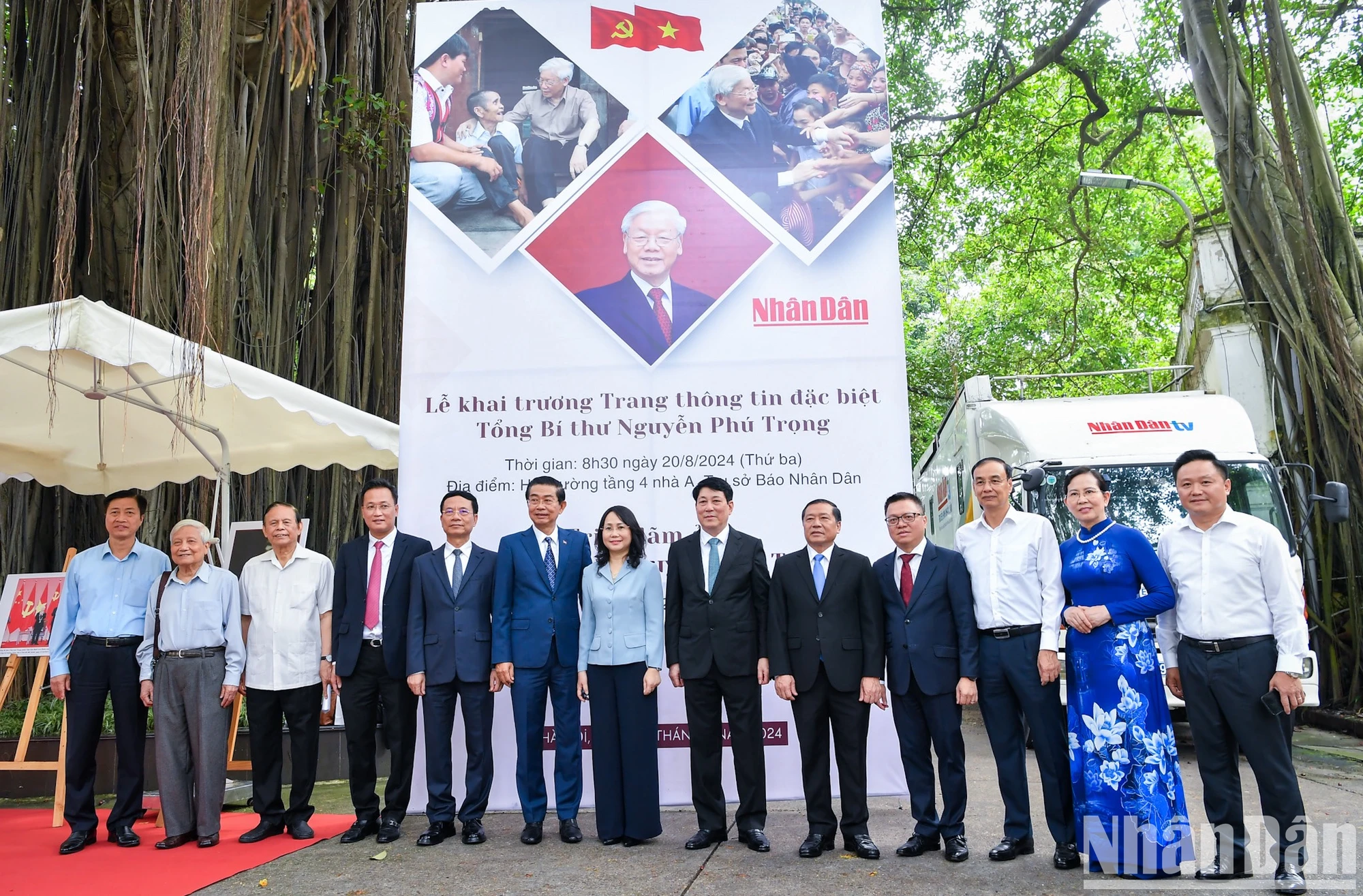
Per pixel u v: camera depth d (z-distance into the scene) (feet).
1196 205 50.47
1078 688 13.06
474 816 15.20
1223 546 12.37
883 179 19.38
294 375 27.76
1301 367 27.86
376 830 15.67
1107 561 12.97
